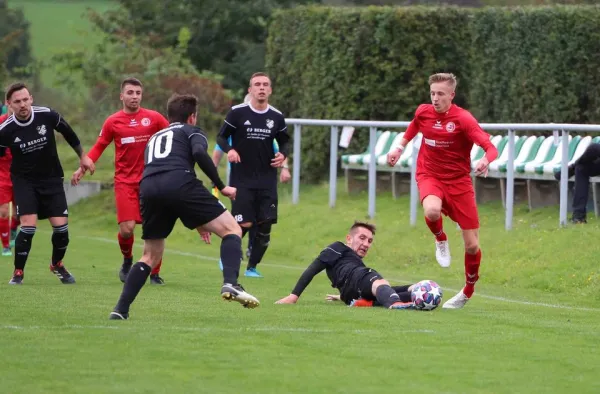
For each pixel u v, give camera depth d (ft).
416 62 194.29
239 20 308.81
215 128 269.03
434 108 92.07
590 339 76.02
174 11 309.42
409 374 62.23
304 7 212.64
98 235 187.11
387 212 163.22
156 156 77.05
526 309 97.04
